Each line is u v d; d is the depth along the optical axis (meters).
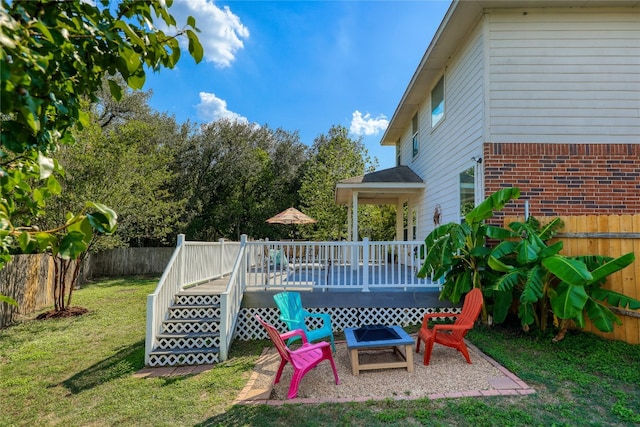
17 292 8.17
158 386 4.35
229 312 5.63
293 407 3.65
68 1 1.38
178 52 1.87
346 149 20.42
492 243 6.63
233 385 4.29
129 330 6.98
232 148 24.53
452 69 8.62
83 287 12.91
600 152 6.73
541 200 6.71
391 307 6.71
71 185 8.30
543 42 6.87
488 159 6.77
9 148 1.36
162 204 12.92
